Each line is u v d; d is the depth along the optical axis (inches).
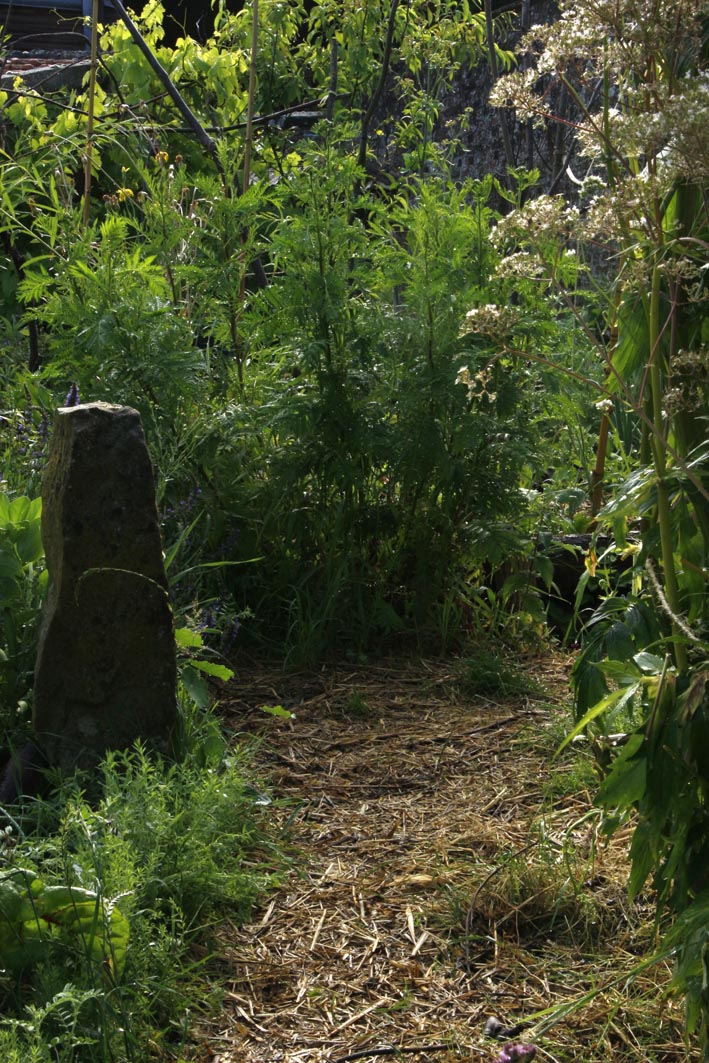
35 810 121.0
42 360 242.2
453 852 126.0
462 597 188.1
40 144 252.8
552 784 137.5
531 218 84.5
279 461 184.4
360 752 151.9
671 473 87.3
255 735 155.3
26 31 472.7
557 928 111.7
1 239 252.7
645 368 88.4
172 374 173.8
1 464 178.2
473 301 184.7
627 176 92.5
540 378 189.5
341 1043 95.9
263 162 288.4
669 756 86.0
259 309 195.2
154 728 132.0
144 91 306.0
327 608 181.9
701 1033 87.5
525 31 323.3
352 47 313.0
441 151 279.7
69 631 127.7
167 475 174.7
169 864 112.0
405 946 109.6
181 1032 96.7
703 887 87.4
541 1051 93.4
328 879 121.3
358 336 184.9
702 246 81.0
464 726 159.8
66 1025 86.5
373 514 189.0
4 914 95.6
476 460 186.5
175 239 194.1
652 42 80.8
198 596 177.2
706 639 89.4
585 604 201.0
